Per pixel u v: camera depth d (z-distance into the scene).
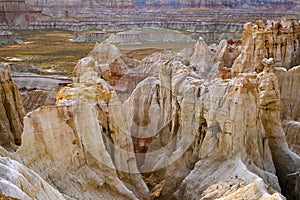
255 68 39.31
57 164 21.53
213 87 25.52
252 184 19.81
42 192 16.03
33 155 20.91
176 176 26.08
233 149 23.66
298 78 37.25
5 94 27.94
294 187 25.97
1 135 26.56
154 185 26.67
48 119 21.67
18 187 13.63
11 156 20.09
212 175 23.70
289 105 37.31
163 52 31.55
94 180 22.28
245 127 24.17
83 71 33.78
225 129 24.05
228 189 21.69
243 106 23.83
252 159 24.67
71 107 22.53
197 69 41.66
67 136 22.19
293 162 26.91
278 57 40.50
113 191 23.00
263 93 27.31
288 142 34.09
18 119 28.53
